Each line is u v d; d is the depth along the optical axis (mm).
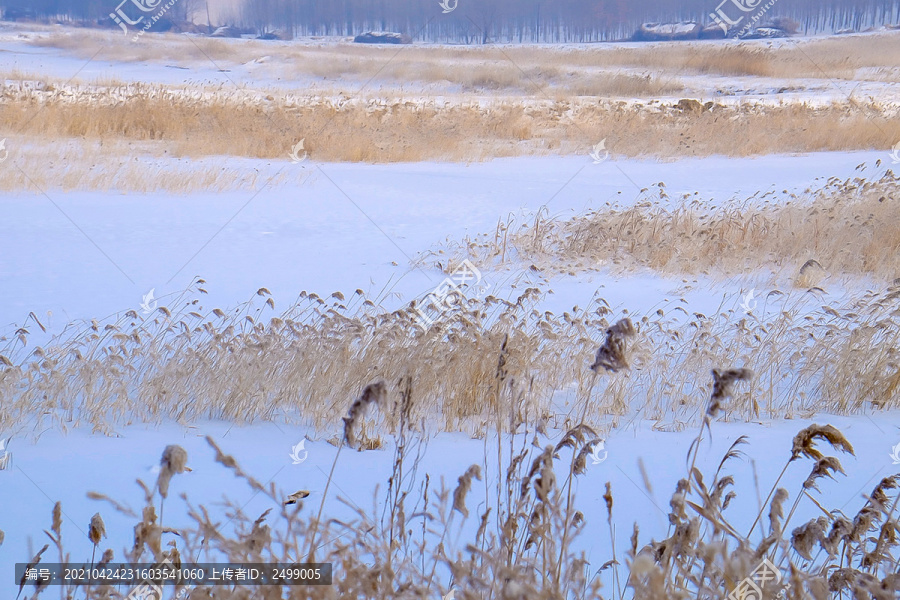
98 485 5445
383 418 7059
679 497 3035
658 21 124750
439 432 6867
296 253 15148
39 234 15867
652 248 15055
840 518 3168
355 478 5598
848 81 55688
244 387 7281
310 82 58688
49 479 5535
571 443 3400
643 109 39625
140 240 15727
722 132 32281
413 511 4902
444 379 7383
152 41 74562
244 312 11141
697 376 8133
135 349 8031
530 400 6625
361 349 7836
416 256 15039
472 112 36875
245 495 5242
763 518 4887
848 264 13805
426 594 3219
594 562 4254
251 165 25547
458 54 75625
